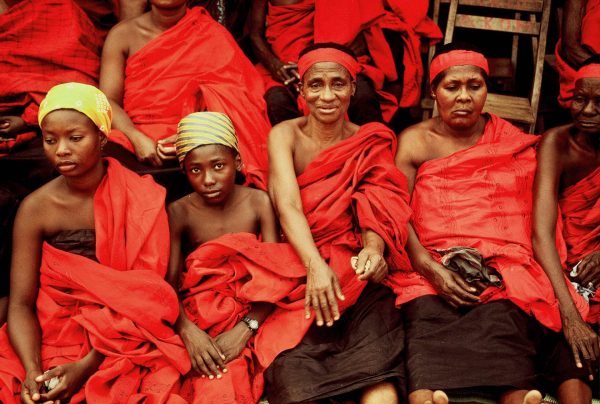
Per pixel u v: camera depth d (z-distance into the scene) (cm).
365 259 309
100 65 404
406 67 432
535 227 342
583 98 349
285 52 434
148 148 364
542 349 317
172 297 304
